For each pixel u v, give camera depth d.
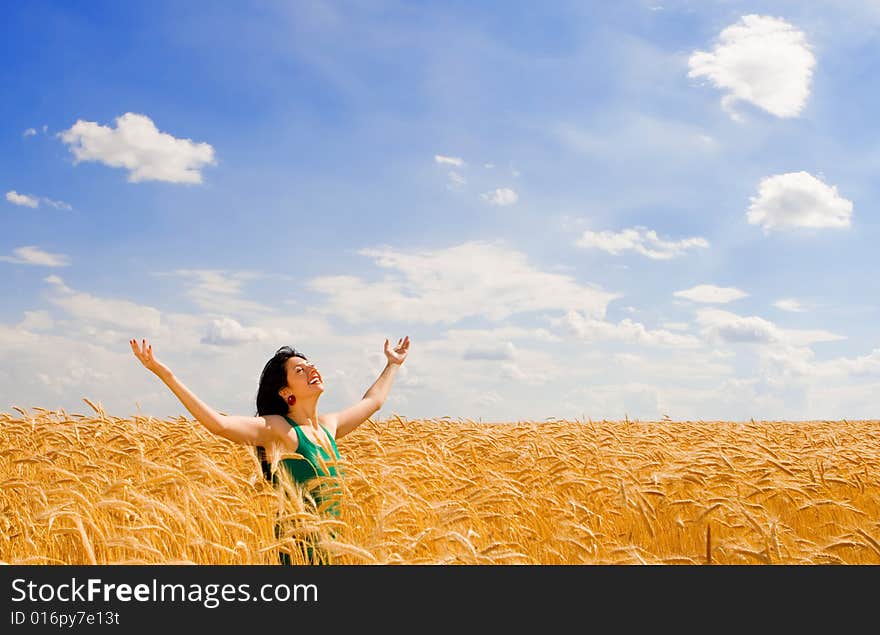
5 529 4.59
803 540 4.86
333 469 4.73
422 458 6.79
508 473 6.83
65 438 7.93
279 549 4.12
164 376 4.25
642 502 5.39
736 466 7.13
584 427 11.45
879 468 7.66
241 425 4.44
